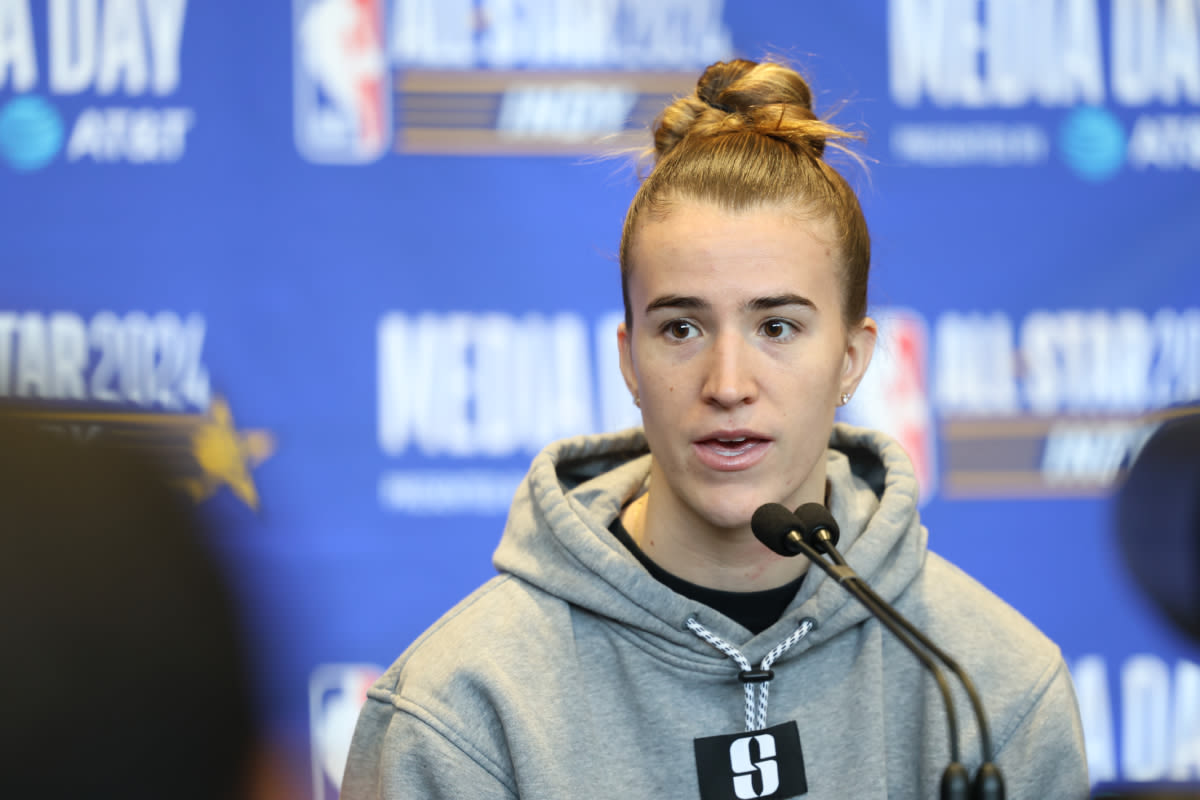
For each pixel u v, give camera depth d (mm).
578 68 9305
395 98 9297
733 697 4180
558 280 9367
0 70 9125
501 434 9375
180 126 9211
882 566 4340
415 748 4086
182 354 9195
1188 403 9375
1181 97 9422
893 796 4195
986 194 9430
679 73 9305
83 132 9156
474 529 9383
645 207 4121
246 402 9234
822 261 4020
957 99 9383
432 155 9320
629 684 4203
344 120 9281
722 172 4020
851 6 9328
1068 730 4301
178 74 9211
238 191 9242
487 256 9367
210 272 9219
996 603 4547
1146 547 2498
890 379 9430
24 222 9125
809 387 3965
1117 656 9406
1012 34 9383
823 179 4168
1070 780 4305
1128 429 9406
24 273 9102
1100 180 9422
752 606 4246
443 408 9359
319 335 9297
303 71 9258
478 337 9375
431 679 4199
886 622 3229
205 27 9219
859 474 4844
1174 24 9391
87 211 9156
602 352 9391
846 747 4156
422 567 9352
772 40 9312
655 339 4031
